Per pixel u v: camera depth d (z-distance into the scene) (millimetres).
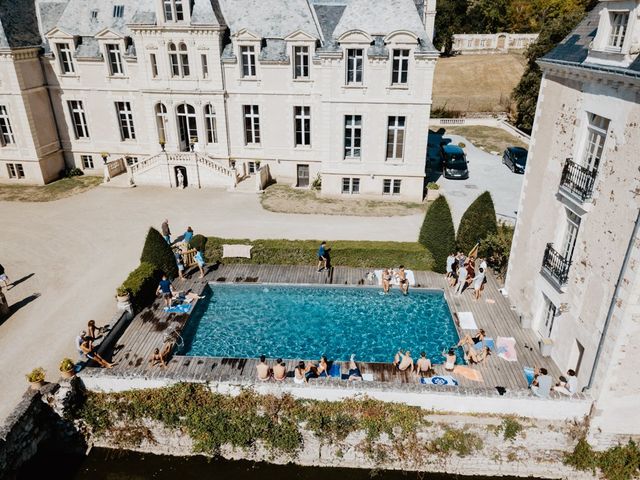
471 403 19422
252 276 29719
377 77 36531
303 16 39906
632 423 18906
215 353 23766
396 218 37281
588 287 19391
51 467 20000
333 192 41156
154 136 43375
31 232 34656
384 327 25734
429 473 19812
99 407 20234
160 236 28594
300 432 19812
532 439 19297
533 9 105500
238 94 41062
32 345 23297
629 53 16578
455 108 74812
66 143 45281
